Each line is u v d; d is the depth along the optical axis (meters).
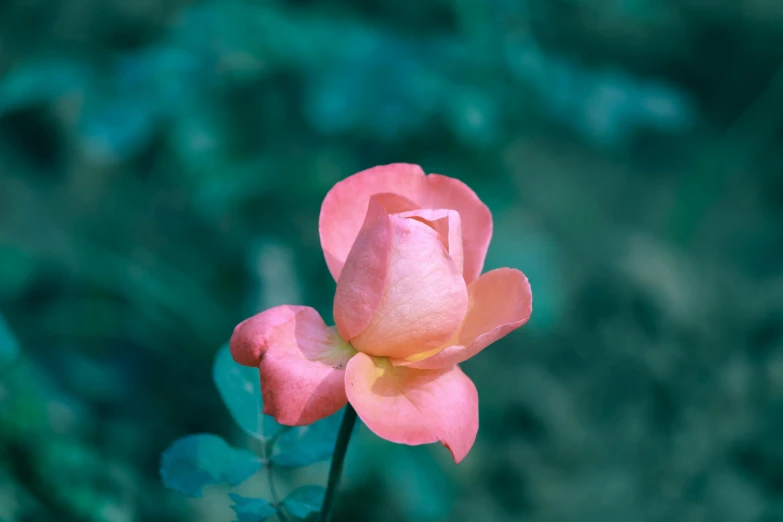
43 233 1.27
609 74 1.05
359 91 0.85
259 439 0.51
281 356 0.46
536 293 1.09
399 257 0.46
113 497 0.65
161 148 1.16
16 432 0.61
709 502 1.19
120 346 1.18
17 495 0.61
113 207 1.30
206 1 0.95
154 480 0.98
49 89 0.90
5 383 0.62
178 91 0.88
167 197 1.28
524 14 1.01
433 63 0.91
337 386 0.45
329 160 1.00
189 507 0.87
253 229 1.08
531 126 1.10
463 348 0.46
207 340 1.18
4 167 1.30
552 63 1.02
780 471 1.20
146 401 1.15
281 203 1.04
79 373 1.12
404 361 0.47
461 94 0.88
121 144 0.85
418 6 1.01
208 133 0.91
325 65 0.90
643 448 1.30
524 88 0.98
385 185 0.49
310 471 1.00
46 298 1.21
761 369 1.29
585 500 1.23
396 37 0.95
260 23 0.90
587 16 1.21
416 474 1.00
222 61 0.89
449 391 0.46
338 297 0.46
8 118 1.28
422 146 1.02
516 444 1.28
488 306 0.48
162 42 0.93
